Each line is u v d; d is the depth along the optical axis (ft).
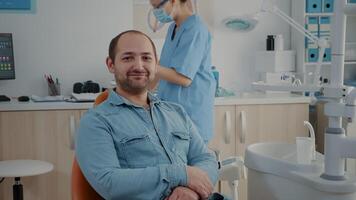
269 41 11.62
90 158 4.95
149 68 5.51
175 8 7.11
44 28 10.84
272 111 10.44
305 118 10.59
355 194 4.23
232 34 11.79
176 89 7.19
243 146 10.37
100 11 11.08
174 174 4.91
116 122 5.28
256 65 11.82
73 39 11.01
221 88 11.14
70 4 10.93
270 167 4.73
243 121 10.27
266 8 7.79
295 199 4.52
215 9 11.60
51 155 9.51
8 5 10.61
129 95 5.61
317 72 5.72
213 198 5.13
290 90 4.57
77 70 11.09
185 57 7.01
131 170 4.89
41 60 10.89
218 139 10.27
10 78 10.21
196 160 5.78
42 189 9.59
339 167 4.30
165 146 5.47
